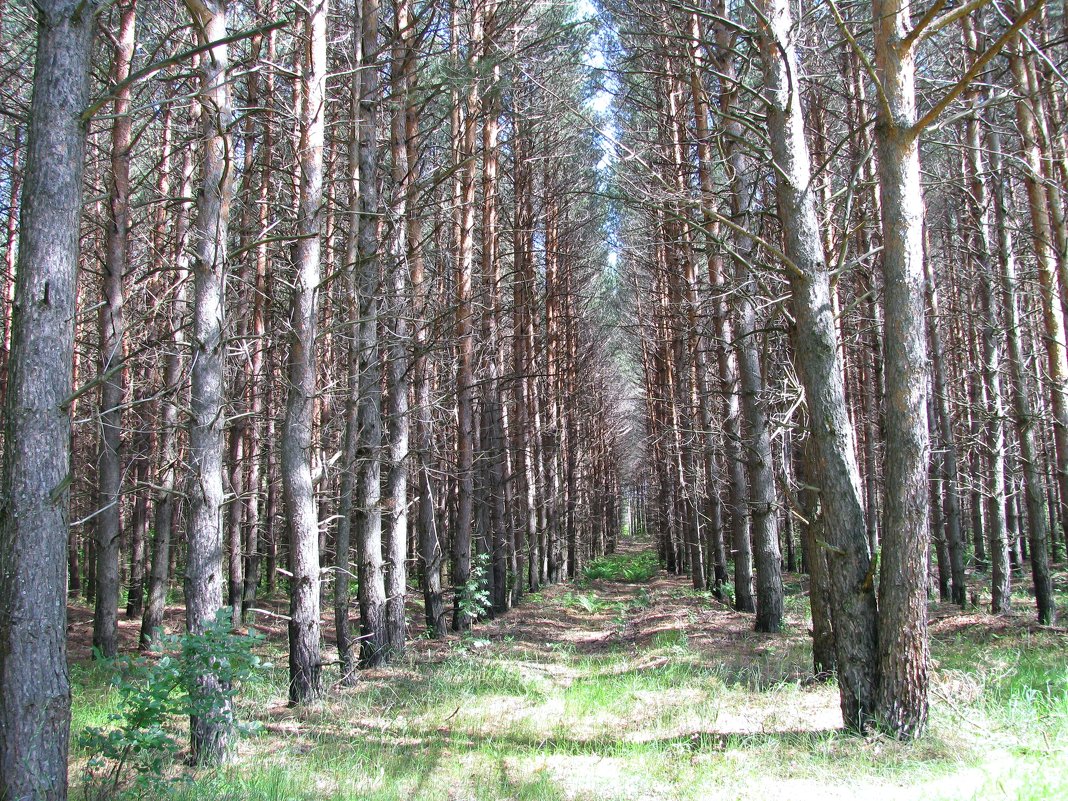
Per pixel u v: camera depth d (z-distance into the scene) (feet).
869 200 40.52
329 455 49.29
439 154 46.55
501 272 63.31
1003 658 26.91
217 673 18.12
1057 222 31.76
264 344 46.93
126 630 47.65
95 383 14.58
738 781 16.63
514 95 50.26
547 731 23.04
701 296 49.67
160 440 47.42
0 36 34.78
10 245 43.24
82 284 48.78
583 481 96.22
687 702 25.12
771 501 38.60
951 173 44.21
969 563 65.26
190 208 35.63
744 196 38.17
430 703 26.71
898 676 17.78
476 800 16.94
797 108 21.63
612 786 17.33
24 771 13.03
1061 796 13.19
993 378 39.78
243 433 51.11
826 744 18.10
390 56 42.57
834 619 19.26
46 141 14.29
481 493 54.49
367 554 34.71
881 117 18.43
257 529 60.44
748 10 35.86
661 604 54.29
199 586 20.77
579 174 60.08
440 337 44.11
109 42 36.35
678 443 61.57
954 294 57.11
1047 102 34.99
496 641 42.39
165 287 44.11
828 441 19.58
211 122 21.43
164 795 17.10
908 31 18.84
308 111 28.43
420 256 39.70
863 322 45.85
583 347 90.27
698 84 33.86
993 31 34.91
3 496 13.65
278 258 41.11
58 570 13.87
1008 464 55.88
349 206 38.24
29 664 13.32
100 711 26.25
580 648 41.34
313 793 17.54
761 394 38.83
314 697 26.78
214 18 21.83
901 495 17.87
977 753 16.43
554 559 86.28
